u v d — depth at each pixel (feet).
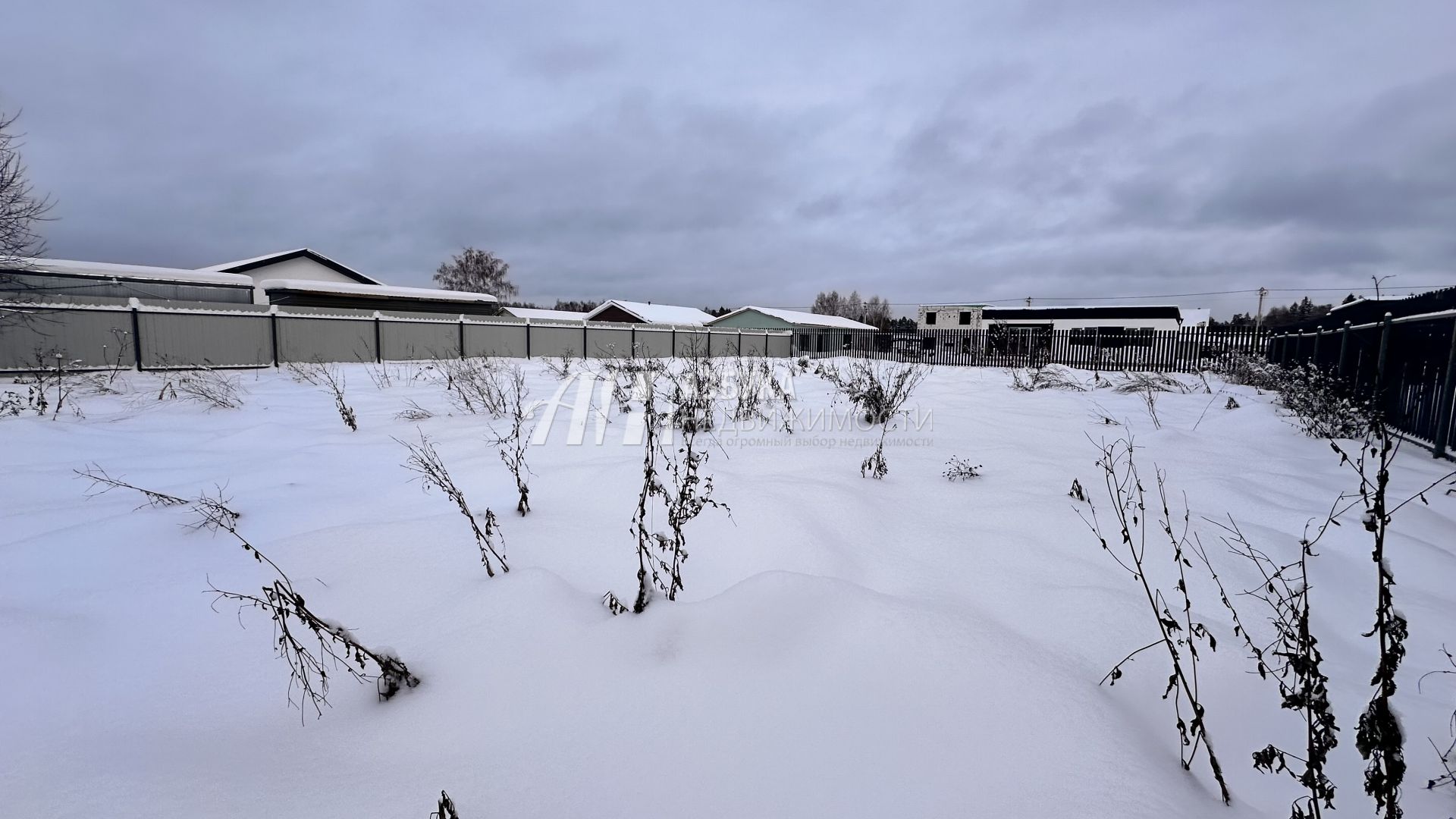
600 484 13.38
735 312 129.80
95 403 25.43
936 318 171.32
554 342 65.87
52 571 9.32
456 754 5.37
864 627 6.88
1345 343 25.91
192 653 7.13
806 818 4.52
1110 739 5.35
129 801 4.71
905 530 11.19
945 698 5.84
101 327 39.75
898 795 4.74
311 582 8.86
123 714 5.98
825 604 7.32
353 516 11.96
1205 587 9.11
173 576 9.14
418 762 5.30
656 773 5.01
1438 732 5.98
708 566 9.39
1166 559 9.95
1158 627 7.69
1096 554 10.17
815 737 5.38
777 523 10.48
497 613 7.57
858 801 4.68
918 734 5.40
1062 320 167.94
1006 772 4.97
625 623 7.23
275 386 33.86
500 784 4.94
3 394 25.18
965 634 6.77
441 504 12.65
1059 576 9.21
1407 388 20.33
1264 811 4.87
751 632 6.88
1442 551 10.19
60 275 48.88
